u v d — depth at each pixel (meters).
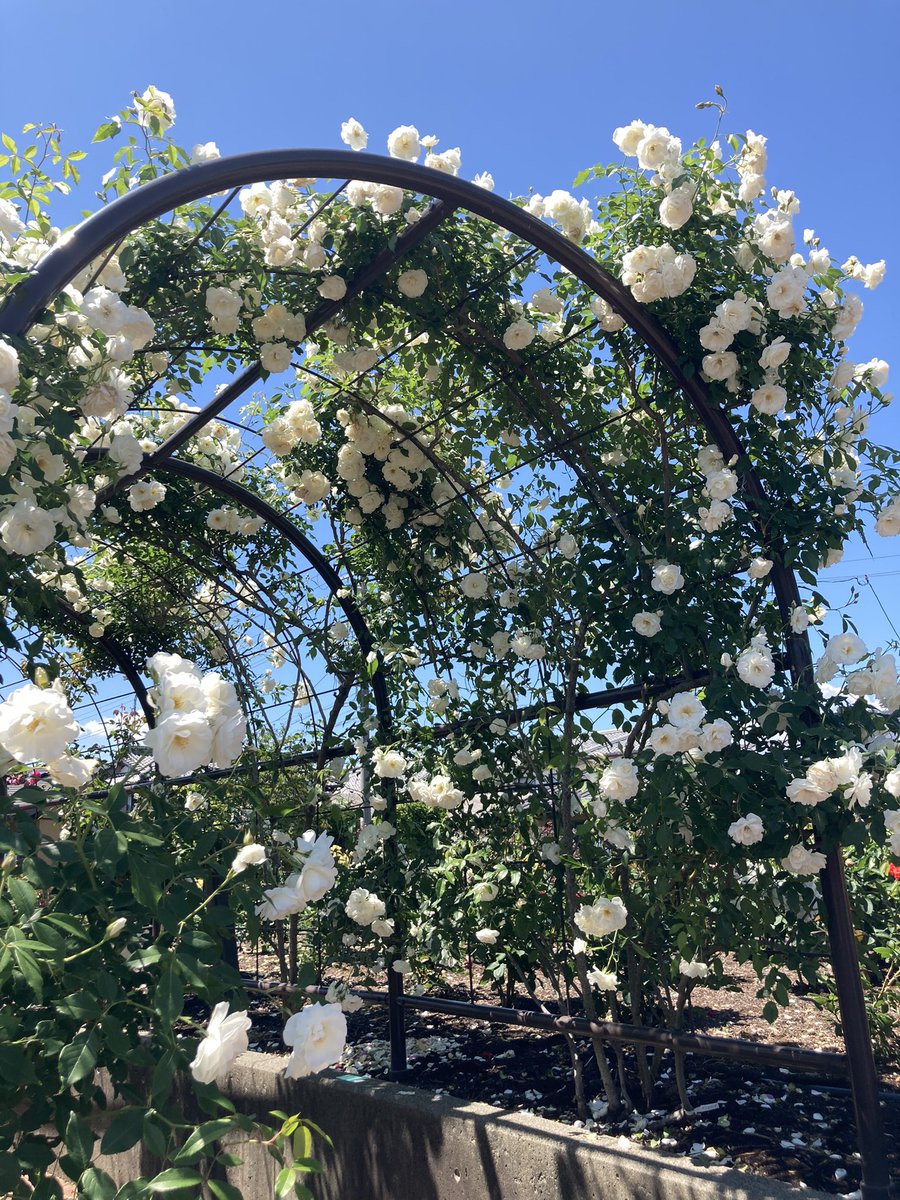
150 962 1.48
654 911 2.82
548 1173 2.47
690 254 2.73
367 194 2.76
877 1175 2.26
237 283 2.80
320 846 1.83
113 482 2.44
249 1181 3.19
